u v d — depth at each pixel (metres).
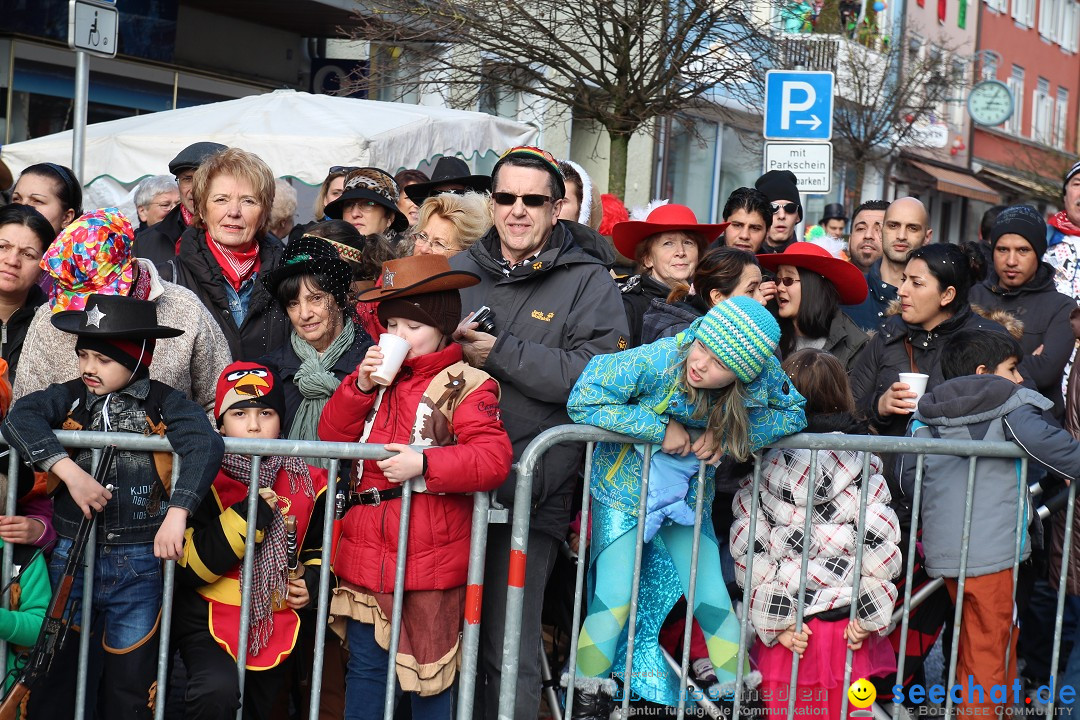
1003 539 4.06
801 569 3.90
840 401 4.16
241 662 3.59
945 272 4.93
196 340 4.14
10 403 3.85
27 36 12.47
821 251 5.32
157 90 13.63
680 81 11.93
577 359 3.89
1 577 3.54
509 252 4.14
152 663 3.63
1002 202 32.59
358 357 4.38
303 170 8.77
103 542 3.54
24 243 4.38
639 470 3.91
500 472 3.62
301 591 3.74
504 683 3.76
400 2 11.59
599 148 18.53
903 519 4.41
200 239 4.93
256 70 14.94
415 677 3.65
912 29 22.91
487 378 3.74
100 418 3.56
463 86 12.25
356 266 4.65
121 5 12.91
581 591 3.92
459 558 3.70
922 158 28.45
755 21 12.85
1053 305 5.82
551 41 11.69
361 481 3.73
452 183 6.29
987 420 4.08
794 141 8.62
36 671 3.30
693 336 3.68
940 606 4.35
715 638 4.02
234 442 3.50
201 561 3.58
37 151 9.76
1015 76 36.97
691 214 4.93
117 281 3.88
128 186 9.31
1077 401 4.77
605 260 4.66
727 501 4.45
